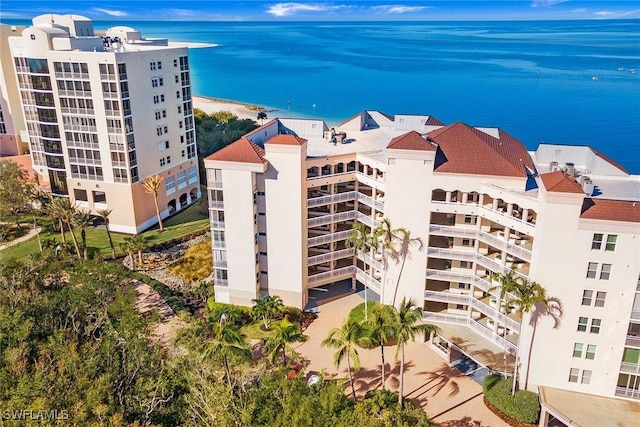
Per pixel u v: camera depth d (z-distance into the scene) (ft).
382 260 181.06
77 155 258.16
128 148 250.98
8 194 265.54
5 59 326.24
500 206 163.84
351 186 204.74
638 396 139.85
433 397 153.99
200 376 135.44
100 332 164.45
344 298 207.51
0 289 173.06
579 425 131.75
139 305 203.21
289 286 195.31
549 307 140.26
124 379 139.44
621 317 135.33
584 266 134.62
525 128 546.67
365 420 115.34
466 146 167.12
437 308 181.78
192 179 311.68
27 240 259.39
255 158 176.65
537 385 147.95
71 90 244.63
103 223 271.69
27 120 285.02
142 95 256.52
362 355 173.78
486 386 152.05
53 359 143.84
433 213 179.63
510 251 153.89
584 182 154.10
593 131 529.04
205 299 206.49
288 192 181.98
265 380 137.08
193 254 243.60
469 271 173.58
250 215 183.01
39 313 165.99
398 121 237.25
